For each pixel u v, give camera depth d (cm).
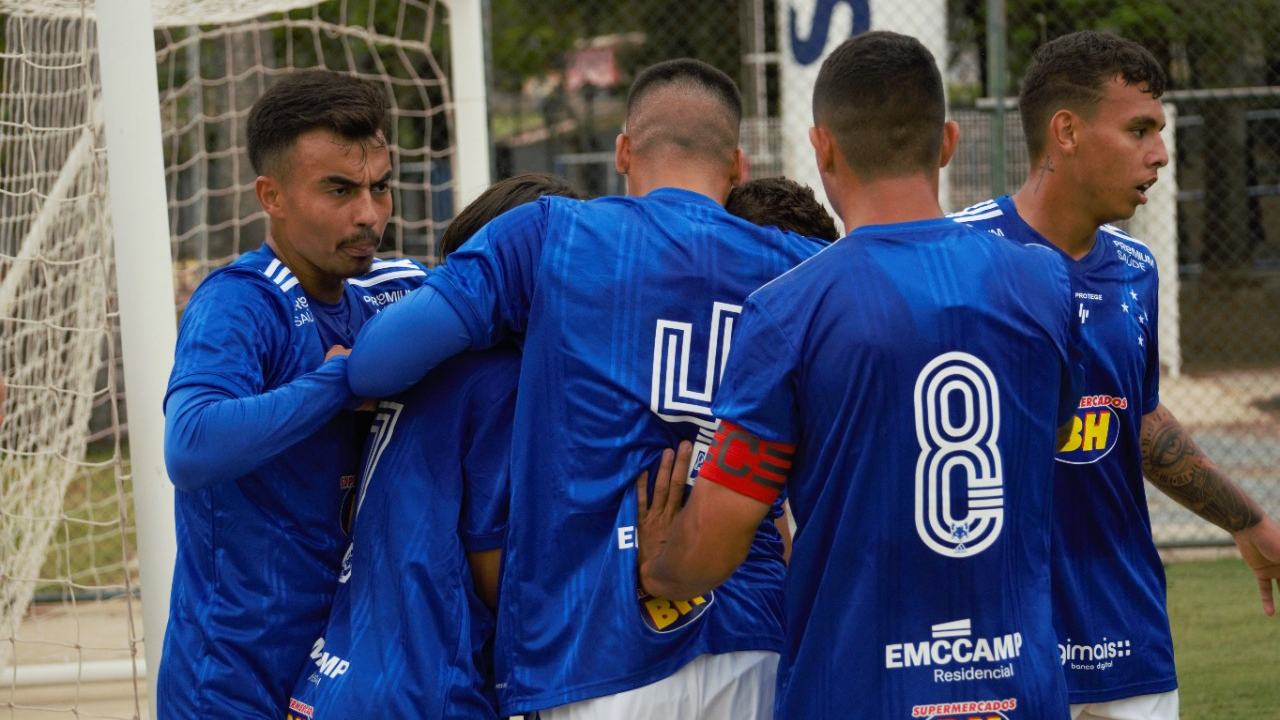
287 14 2002
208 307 679
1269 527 832
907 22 2419
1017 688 587
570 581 657
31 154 1439
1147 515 793
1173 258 3522
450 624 665
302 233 689
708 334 659
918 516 578
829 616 594
